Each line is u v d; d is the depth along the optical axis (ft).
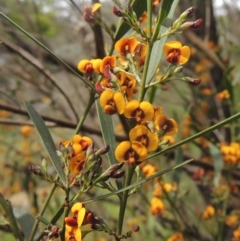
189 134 2.68
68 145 0.99
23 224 1.26
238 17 3.18
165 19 1.00
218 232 2.11
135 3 1.11
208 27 2.86
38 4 3.73
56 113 3.08
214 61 2.59
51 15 3.69
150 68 1.01
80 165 0.99
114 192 0.97
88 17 1.20
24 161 3.55
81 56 3.53
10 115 3.33
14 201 3.46
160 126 0.99
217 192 2.10
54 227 0.99
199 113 2.74
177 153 1.78
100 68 1.01
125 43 1.02
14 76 3.15
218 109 2.85
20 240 1.14
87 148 1.00
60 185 1.01
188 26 0.98
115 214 3.37
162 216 2.44
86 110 1.28
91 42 2.80
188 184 3.31
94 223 0.96
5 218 1.16
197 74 2.97
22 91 3.24
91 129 2.08
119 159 0.94
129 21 0.98
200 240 2.20
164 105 3.30
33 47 3.20
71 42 3.54
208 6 2.87
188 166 2.79
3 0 3.33
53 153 1.04
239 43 3.25
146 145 0.93
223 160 2.03
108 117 1.06
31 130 3.39
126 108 0.94
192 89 2.78
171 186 1.96
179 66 0.99
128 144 0.93
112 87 0.98
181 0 2.88
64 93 1.99
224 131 2.69
